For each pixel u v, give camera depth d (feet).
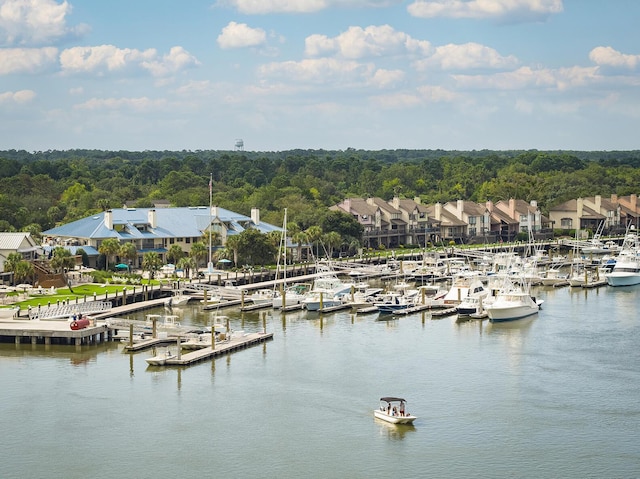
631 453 262.06
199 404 305.73
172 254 609.83
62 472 251.80
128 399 311.06
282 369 350.64
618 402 307.37
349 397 313.73
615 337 414.62
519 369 351.05
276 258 647.15
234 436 276.82
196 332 406.00
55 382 330.54
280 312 487.61
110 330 402.93
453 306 495.00
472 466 253.24
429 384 329.72
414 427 283.38
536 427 282.77
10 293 486.38
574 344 398.21
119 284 538.47
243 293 489.26
